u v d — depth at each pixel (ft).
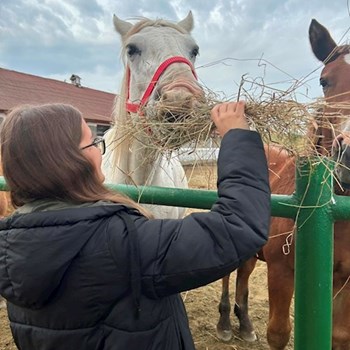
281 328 6.45
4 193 12.24
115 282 2.93
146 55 6.71
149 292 2.96
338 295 6.27
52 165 3.03
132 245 2.91
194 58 7.19
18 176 3.09
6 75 66.44
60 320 3.06
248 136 3.27
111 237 2.94
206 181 6.68
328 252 3.72
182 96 4.76
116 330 2.99
